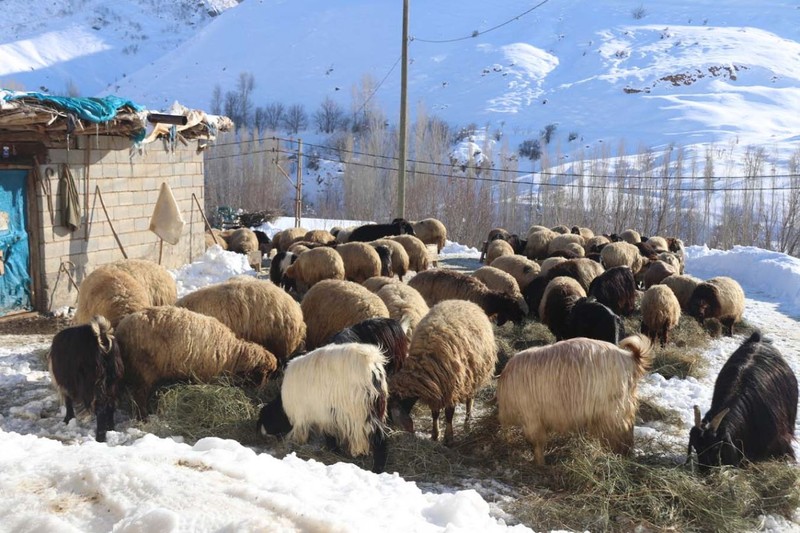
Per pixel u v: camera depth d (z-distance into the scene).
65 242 13.06
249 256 16.77
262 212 36.88
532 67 143.38
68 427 7.14
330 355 6.17
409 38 24.70
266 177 52.91
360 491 4.42
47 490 3.60
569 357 6.38
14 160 12.03
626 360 6.42
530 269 15.27
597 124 111.94
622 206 49.00
